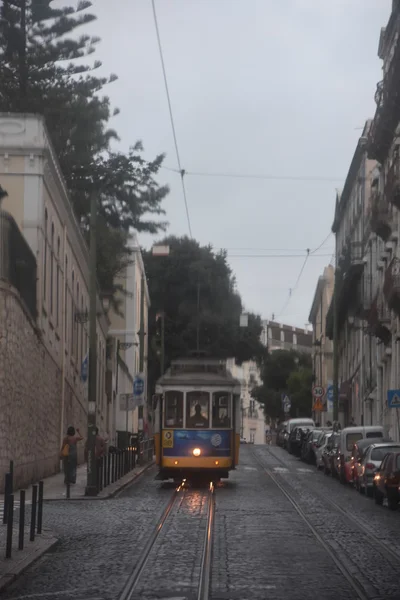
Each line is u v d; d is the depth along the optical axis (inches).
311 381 3966.5
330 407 2770.7
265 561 635.5
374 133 1961.1
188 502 1112.2
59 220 1646.2
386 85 1732.3
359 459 1387.8
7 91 1939.0
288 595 508.1
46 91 1963.6
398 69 1640.0
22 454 1284.4
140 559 641.6
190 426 1373.0
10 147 1411.2
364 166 2503.7
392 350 1994.3
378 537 788.6
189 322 3125.0
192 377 1391.5
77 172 2082.9
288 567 610.5
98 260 2265.0
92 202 1261.1
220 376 1406.3
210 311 3134.8
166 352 3149.6
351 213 2856.8
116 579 562.3
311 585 542.9
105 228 2192.4
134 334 2805.1
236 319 3159.5
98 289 2297.0
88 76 1988.2
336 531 828.6
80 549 696.4
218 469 1360.7
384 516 988.6
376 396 2258.9
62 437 1668.3
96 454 1291.8
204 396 1378.0
